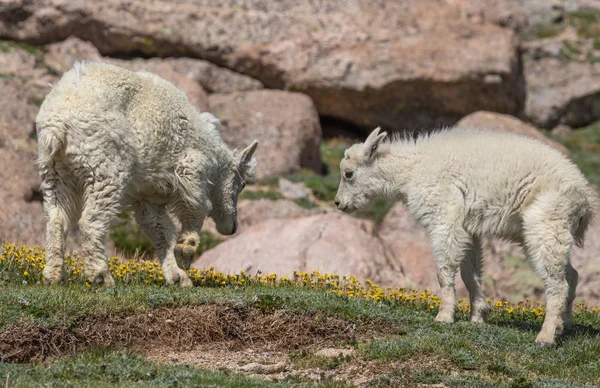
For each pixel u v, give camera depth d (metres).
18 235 37.25
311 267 33.06
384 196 23.61
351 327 21.05
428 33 56.81
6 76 48.44
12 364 17.44
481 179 21.34
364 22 56.88
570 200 20.34
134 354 18.81
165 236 23.52
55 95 21.03
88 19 53.47
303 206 44.62
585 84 59.53
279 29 56.09
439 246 21.69
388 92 55.53
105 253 21.44
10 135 42.81
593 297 35.28
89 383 16.39
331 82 55.03
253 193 45.03
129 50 54.66
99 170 21.02
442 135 22.84
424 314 22.28
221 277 25.56
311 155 51.94
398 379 18.20
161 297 20.66
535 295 36.28
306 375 18.52
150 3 54.84
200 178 23.59
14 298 19.48
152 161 22.48
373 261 33.84
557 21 63.78
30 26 53.09
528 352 20.06
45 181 21.30
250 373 18.66
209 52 54.88
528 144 21.53
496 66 55.50
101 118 21.03
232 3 56.66
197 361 19.33
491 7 61.53
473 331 20.94
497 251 38.06
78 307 19.50
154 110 22.41
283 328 20.73
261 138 50.12
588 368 19.34
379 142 23.34
